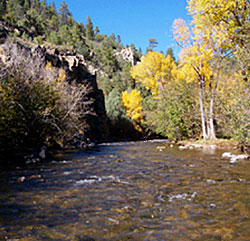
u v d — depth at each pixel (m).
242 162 8.86
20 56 14.03
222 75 12.88
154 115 27.09
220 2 11.69
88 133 30.45
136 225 3.65
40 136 14.73
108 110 48.06
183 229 3.49
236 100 10.45
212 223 3.68
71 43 88.06
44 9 118.56
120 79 86.19
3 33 35.84
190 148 14.61
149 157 11.48
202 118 17.28
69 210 4.30
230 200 4.70
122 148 17.98
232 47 13.11
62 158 11.63
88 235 3.33
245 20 11.70
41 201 4.81
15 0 95.31
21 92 12.92
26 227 3.59
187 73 18.33
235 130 11.25
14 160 10.17
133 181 6.49
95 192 5.44
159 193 5.29
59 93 16.69
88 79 37.94
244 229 3.46
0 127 10.75
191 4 13.41
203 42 16.23
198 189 5.51
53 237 3.27
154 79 30.16
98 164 9.60
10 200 4.87
